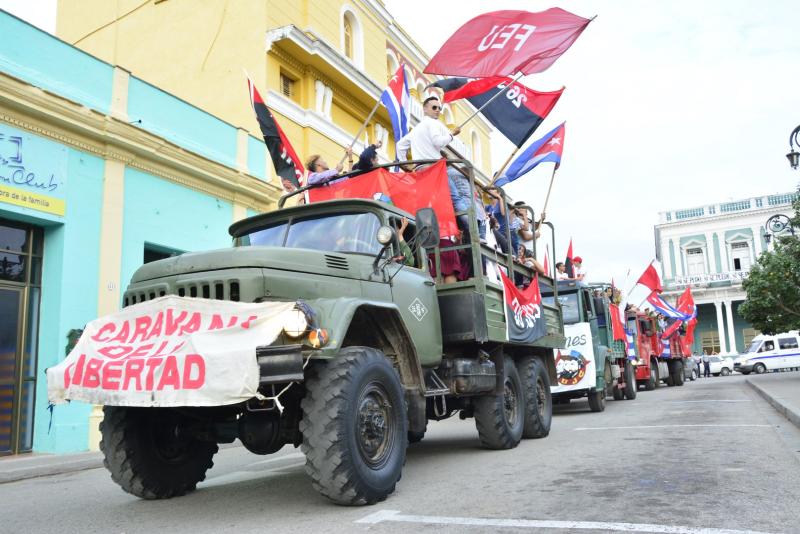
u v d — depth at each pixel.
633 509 4.14
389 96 11.36
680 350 24.73
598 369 12.91
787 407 9.89
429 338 6.16
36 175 9.53
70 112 9.95
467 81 11.16
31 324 9.80
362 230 5.82
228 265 4.55
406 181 7.09
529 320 8.23
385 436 4.79
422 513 4.22
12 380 9.45
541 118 10.89
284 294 4.61
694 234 53.81
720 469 5.52
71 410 9.65
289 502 4.86
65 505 5.33
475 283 6.68
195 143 12.88
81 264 10.12
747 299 21.69
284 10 16.41
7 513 5.06
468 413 7.71
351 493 4.27
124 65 17.92
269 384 4.14
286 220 6.16
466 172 7.18
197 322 4.33
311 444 4.24
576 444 7.55
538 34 10.08
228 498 5.19
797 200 19.78
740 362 39.00
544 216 10.32
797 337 38.00
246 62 15.84
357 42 19.19
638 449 6.88
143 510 4.86
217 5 16.58
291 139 15.94
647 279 21.66
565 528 3.70
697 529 3.62
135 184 11.29
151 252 12.05
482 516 4.08
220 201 13.36
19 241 9.76
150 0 17.80
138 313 4.58
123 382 4.27
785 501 4.30
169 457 5.27
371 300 4.91
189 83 16.66
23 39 9.73
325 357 4.25
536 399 8.25
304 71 16.72
